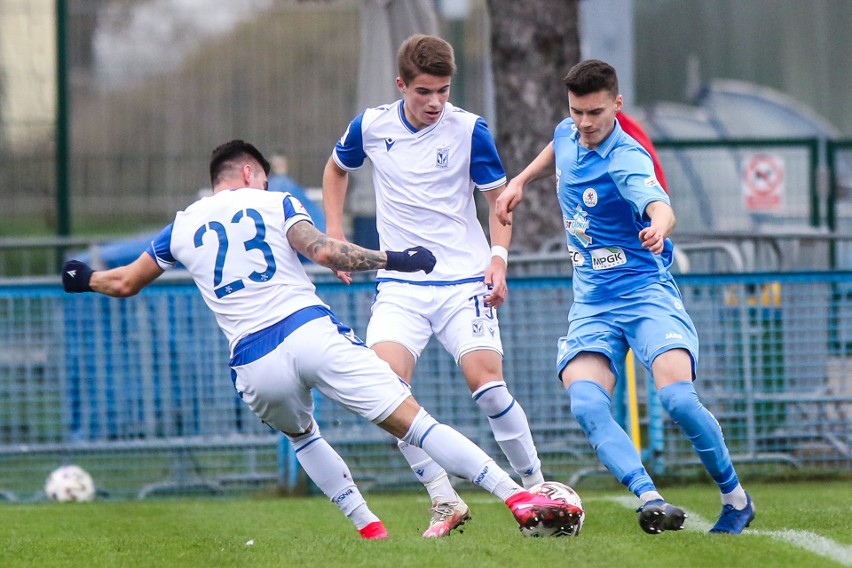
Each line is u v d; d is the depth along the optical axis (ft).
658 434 91.91
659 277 59.31
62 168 148.77
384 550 51.80
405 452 62.49
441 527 61.21
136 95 162.81
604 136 57.88
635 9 291.79
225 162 59.52
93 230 159.84
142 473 94.68
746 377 92.68
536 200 117.29
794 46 291.58
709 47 294.05
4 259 144.36
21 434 94.48
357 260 53.83
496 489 55.26
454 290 64.13
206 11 162.40
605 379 59.11
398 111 64.85
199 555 53.67
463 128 64.18
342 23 157.58
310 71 158.40
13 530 73.51
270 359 55.16
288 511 81.35
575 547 51.26
